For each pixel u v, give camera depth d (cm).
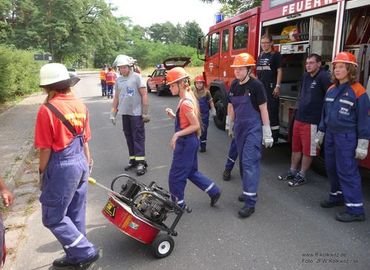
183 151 407
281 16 630
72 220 323
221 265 336
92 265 340
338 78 406
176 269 332
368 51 446
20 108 1395
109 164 654
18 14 4522
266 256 350
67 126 287
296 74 687
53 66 288
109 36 5641
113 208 340
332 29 550
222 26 888
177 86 405
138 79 571
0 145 785
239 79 437
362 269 328
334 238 381
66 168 289
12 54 1770
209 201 480
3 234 247
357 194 414
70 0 4678
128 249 367
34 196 512
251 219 427
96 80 3512
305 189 518
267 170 602
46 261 351
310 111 498
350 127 405
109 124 1062
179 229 404
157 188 379
